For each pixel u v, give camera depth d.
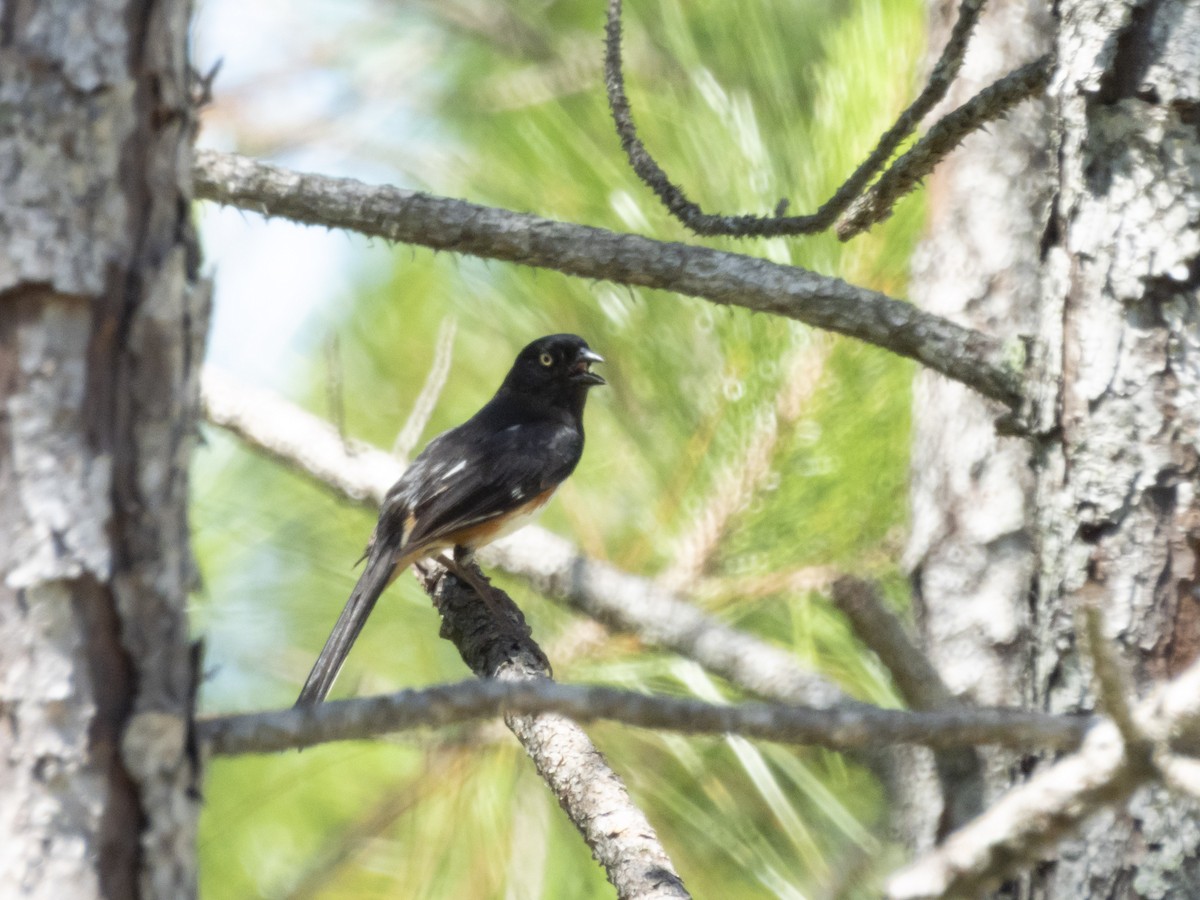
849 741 3.71
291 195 7.02
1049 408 6.14
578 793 6.21
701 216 6.69
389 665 9.96
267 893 9.22
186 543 3.61
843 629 9.01
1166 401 5.85
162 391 3.53
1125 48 5.94
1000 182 10.27
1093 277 6.01
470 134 11.56
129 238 3.50
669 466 9.27
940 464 10.13
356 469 9.41
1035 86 6.30
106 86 3.45
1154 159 5.88
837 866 8.73
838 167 8.72
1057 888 6.02
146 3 3.51
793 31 10.12
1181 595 5.77
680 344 9.20
